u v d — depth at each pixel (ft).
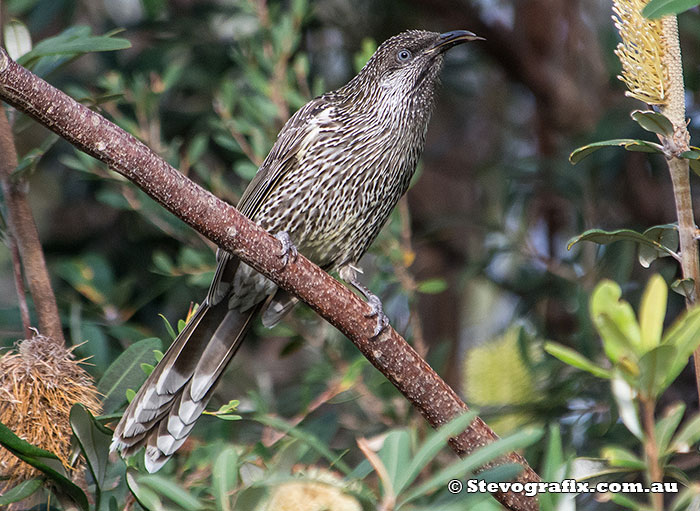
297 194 32.09
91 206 46.75
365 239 33.24
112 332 32.17
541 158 44.04
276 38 36.83
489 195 47.37
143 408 24.50
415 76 32.81
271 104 35.94
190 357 28.76
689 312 15.01
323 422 29.89
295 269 21.25
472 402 28.09
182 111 43.34
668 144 17.89
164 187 20.30
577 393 31.58
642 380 14.70
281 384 44.42
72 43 24.20
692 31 43.78
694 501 15.17
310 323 34.24
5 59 18.90
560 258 46.14
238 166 35.81
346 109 32.55
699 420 14.99
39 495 22.74
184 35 44.16
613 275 37.86
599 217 43.11
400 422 33.14
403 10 50.78
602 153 41.78
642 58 17.99
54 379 21.30
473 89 53.16
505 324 47.21
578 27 50.85
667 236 18.93
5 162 25.17
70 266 35.17
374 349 21.29
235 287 29.91
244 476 21.22
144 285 41.47
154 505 17.63
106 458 20.52
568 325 42.45
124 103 40.40
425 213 51.75
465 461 14.49
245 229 21.03
